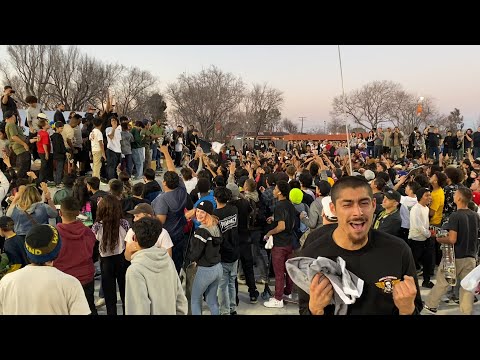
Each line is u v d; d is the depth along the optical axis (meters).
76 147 11.73
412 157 19.86
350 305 2.13
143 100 61.25
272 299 5.82
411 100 65.50
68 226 4.21
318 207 5.89
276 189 5.80
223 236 5.07
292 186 6.91
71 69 51.69
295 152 14.46
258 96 59.88
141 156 13.30
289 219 5.71
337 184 2.18
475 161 9.77
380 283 2.09
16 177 8.97
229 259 5.13
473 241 5.29
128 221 5.13
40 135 10.41
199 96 51.69
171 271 3.44
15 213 5.35
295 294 6.41
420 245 6.25
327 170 9.98
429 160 16.31
